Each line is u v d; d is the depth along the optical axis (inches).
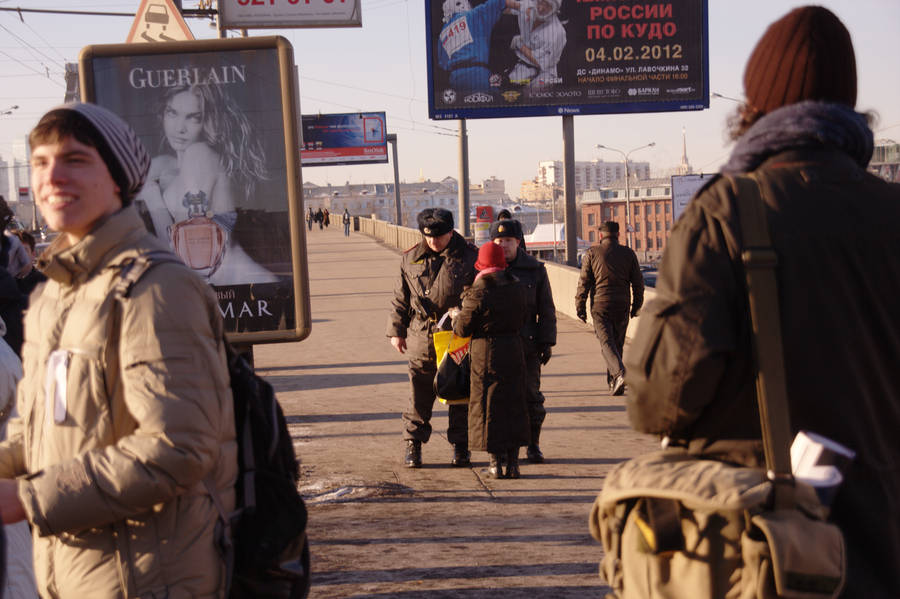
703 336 64.4
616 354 370.0
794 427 65.3
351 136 2704.2
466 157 1226.0
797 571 60.9
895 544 64.9
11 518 71.4
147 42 206.2
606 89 844.0
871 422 65.4
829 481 62.8
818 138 69.2
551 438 303.3
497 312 239.0
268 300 205.2
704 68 842.8
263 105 203.3
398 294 261.3
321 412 349.1
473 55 840.9
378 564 180.2
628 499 69.5
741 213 67.0
